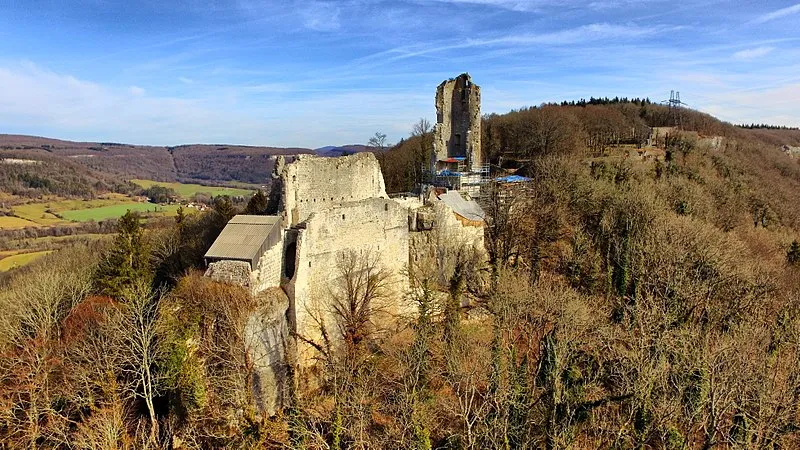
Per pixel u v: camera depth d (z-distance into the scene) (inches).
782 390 1180.5
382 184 2046.0
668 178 3282.5
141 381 1325.0
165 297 1467.8
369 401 1395.2
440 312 1893.5
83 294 1834.4
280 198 1641.2
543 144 3814.0
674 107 6299.2
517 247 2262.6
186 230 2342.5
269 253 1477.6
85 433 1149.1
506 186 2608.3
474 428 1197.7
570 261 2240.4
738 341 1384.1
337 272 1685.5
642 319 1577.3
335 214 1658.5
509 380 1311.5
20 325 1631.4
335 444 1203.2
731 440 1098.7
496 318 1722.4
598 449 1168.8
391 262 1888.5
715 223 2819.9
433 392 1455.5
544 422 1202.0
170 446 1223.5
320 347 1521.9
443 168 2871.6
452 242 2143.2
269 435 1238.3
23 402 1283.2
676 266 1968.5
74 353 1422.2
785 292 2118.6
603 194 2664.9
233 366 1290.6
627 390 1253.1
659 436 1143.0
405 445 1177.4
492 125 4404.5
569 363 1409.9
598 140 4571.9
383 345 1704.0
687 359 1283.2
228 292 1357.0
